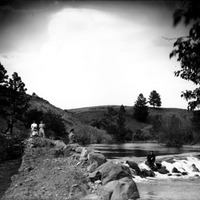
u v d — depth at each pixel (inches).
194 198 477.7
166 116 5251.0
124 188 449.7
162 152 1440.7
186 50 141.8
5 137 969.5
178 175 770.2
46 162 678.5
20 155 912.9
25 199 441.4
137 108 5216.5
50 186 493.7
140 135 3757.4
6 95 1825.8
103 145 2356.1
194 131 2353.6
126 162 761.6
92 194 463.5
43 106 3376.0
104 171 536.7
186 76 161.6
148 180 686.5
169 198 476.7
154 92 5949.8
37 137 948.6
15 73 1856.5
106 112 5442.9
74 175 544.7
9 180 558.6
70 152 782.5
